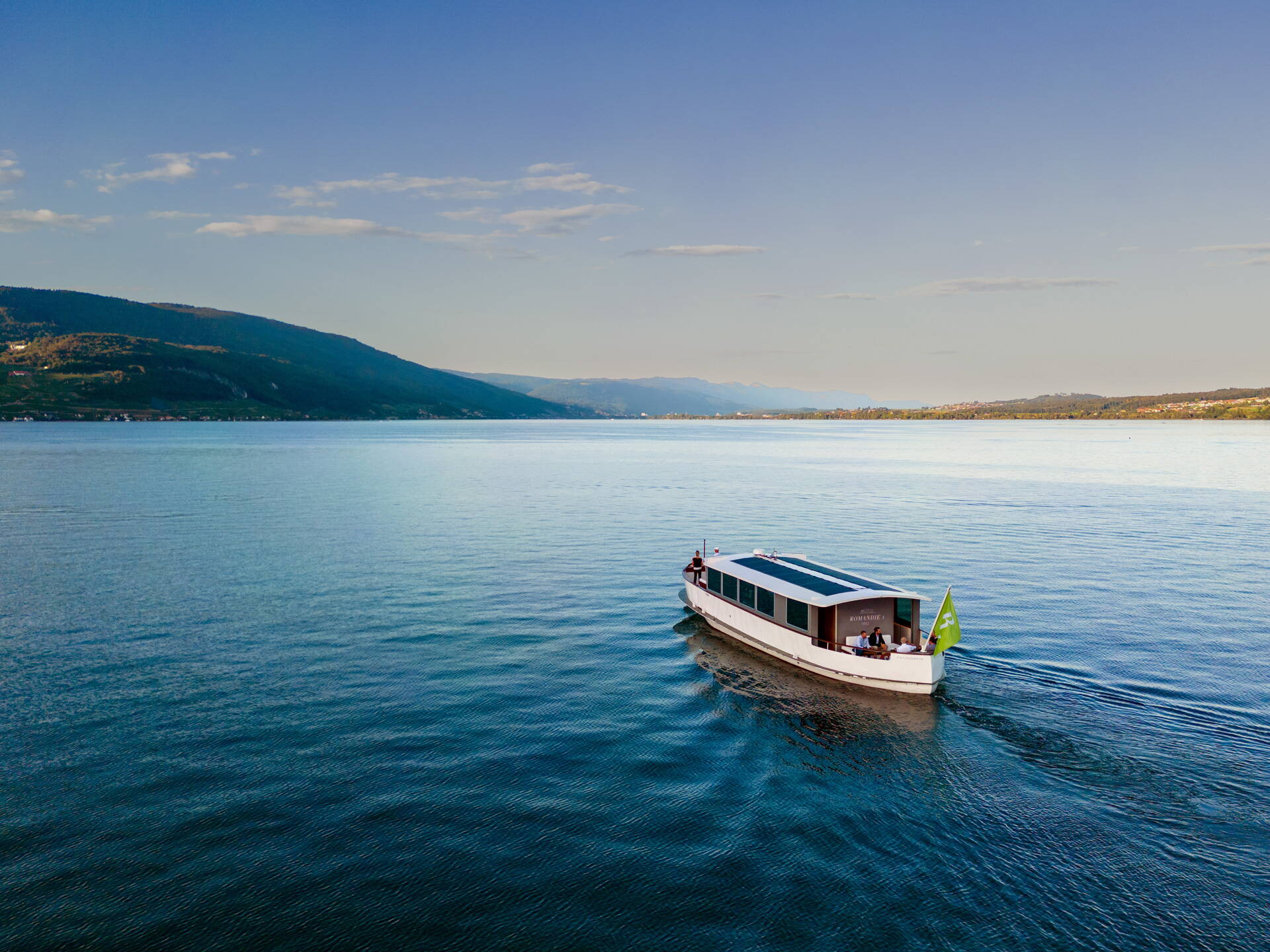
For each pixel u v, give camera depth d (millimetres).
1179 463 157250
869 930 17469
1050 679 32781
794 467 151500
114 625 40469
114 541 65125
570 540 66625
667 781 24172
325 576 52344
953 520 78938
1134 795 23406
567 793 23359
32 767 24703
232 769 24688
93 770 24562
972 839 21062
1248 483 115875
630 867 19719
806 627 34875
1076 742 26984
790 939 17188
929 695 31125
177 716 28766
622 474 136500
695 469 147375
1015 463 160500
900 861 20047
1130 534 70250
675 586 50000
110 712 29078
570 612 43812
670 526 75312
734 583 40062
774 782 24188
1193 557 58875
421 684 32250
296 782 23859
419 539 67188
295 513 83438
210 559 57969
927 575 52656
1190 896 18625
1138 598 46062
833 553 60969
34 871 19266
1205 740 27016
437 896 18531
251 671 33656
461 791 23438
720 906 18266
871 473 138000
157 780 23906
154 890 18625
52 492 101438
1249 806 22719
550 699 30797
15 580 50812
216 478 122750
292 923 17547
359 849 20375
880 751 26359
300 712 29234
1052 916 17969
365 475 130375
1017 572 53688
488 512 84688
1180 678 32750
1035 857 20219
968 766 25297
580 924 17609
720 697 31250
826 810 22547
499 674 33531
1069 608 43969
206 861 19781
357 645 37406
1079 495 101250
